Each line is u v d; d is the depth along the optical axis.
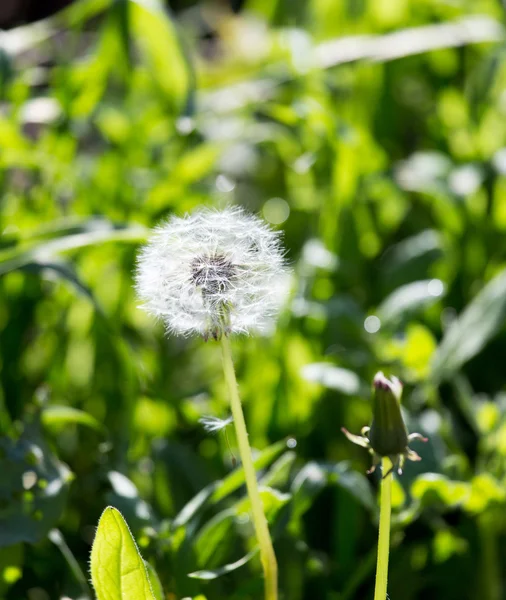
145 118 0.85
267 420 0.70
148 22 0.79
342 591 0.64
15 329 0.72
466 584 0.65
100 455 0.67
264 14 1.13
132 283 0.74
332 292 0.77
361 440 0.51
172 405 0.68
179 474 0.66
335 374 0.65
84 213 0.76
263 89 0.86
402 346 0.66
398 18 0.97
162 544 0.58
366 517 0.68
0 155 0.72
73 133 0.82
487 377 0.75
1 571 0.59
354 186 0.77
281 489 0.63
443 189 0.78
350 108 0.93
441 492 0.59
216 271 0.51
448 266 0.78
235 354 0.73
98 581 0.50
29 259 0.63
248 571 0.62
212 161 0.74
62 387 0.73
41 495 0.58
